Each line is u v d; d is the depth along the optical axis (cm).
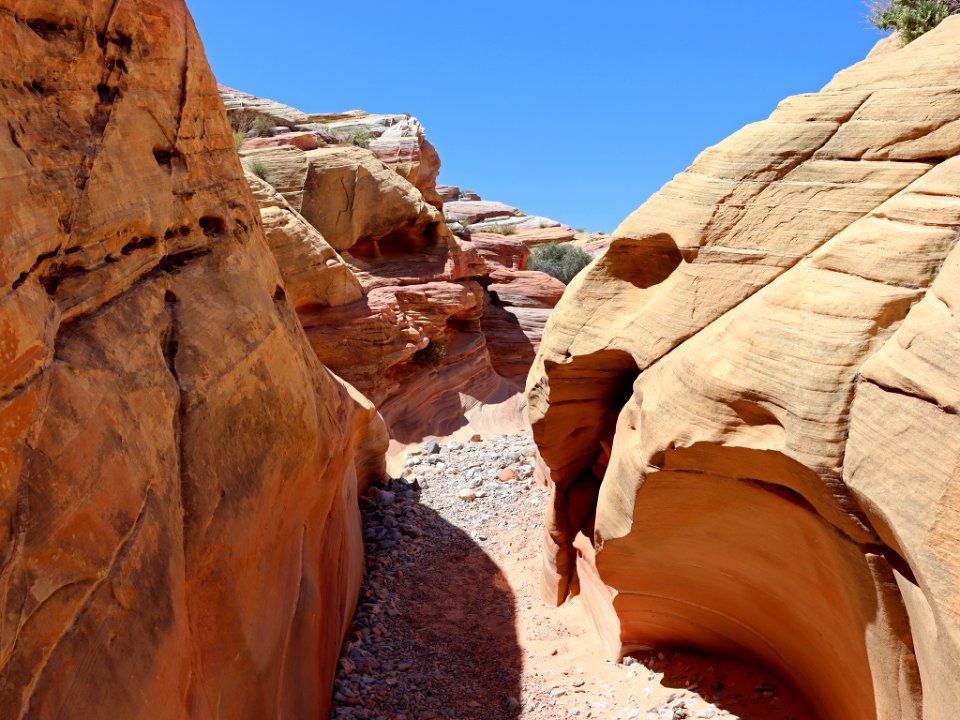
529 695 681
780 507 463
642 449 516
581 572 823
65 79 404
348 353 1496
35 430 296
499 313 2197
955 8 621
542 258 3269
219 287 531
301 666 555
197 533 414
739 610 592
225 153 621
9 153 327
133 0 472
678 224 543
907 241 408
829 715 529
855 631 442
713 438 454
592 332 621
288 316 659
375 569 933
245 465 480
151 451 381
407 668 721
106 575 314
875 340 395
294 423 560
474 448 1469
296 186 1733
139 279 451
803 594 501
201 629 414
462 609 859
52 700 269
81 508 309
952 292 361
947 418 338
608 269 625
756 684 605
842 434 392
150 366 411
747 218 502
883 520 358
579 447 768
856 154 471
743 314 468
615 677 685
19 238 318
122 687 304
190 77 553
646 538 567
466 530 1075
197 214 543
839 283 428
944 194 412
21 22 375
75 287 374
